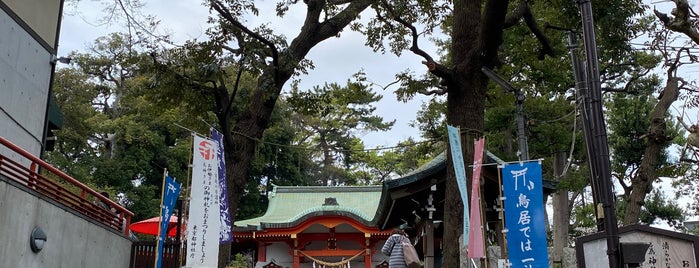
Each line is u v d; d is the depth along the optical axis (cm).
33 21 1374
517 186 1012
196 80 1334
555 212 2589
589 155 1125
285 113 4375
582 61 1291
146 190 3781
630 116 2484
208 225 1043
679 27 1255
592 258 960
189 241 1023
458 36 1411
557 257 2327
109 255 1375
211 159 1084
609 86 2500
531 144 2347
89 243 1281
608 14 1362
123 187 3709
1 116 1233
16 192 992
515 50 1970
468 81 1363
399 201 1664
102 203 1496
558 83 2125
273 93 1358
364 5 1540
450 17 1645
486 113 2253
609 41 1429
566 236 2544
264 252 2950
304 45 1472
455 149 1152
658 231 1001
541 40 1477
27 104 1341
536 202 996
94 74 3838
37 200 1070
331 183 5091
